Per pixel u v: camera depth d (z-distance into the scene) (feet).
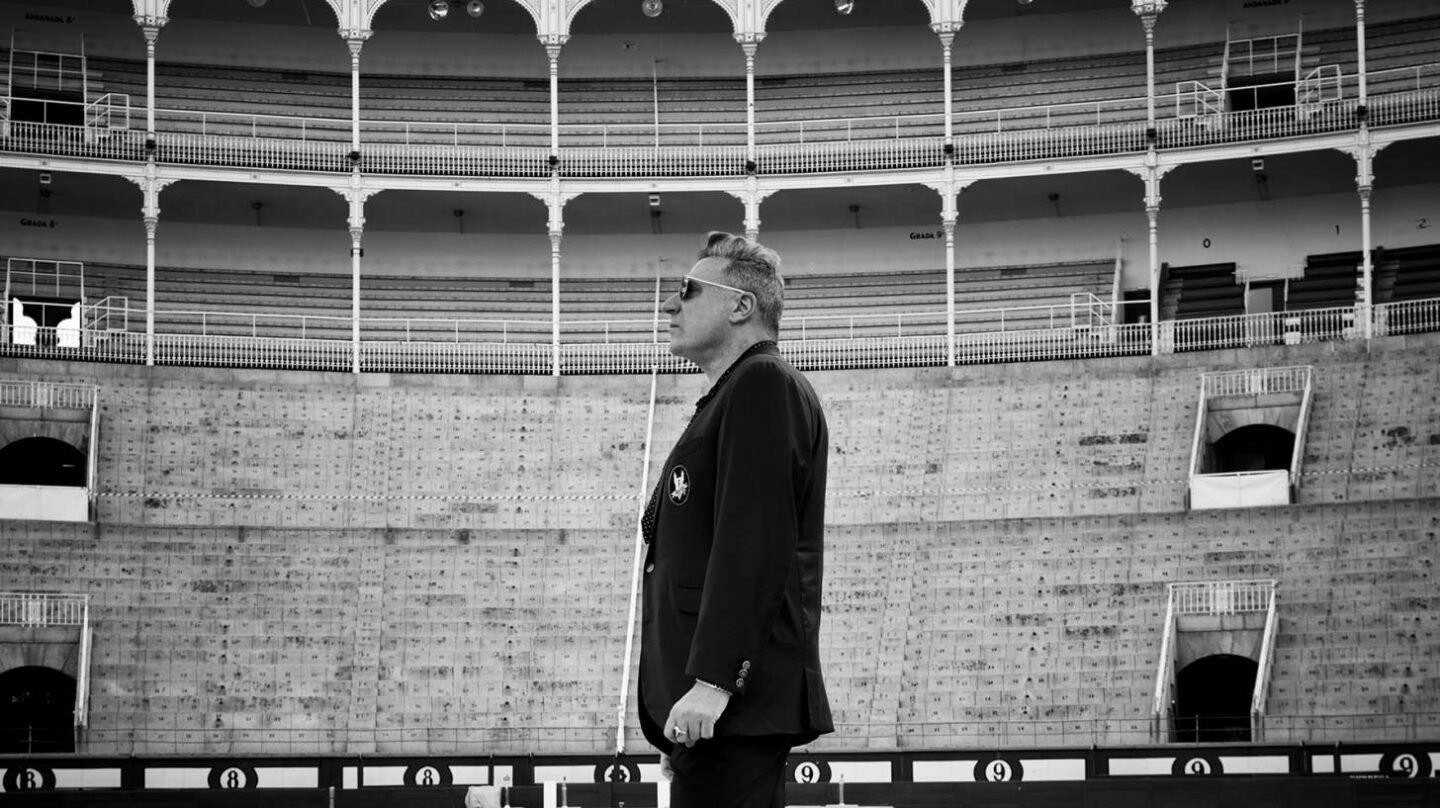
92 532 157.28
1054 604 153.48
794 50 214.69
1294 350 169.99
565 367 191.31
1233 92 203.21
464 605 158.40
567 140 209.97
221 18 208.64
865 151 195.00
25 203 198.90
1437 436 158.71
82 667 147.43
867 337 203.62
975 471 168.04
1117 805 123.03
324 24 211.00
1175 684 146.41
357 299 186.50
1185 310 198.08
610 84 214.28
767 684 19.69
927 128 207.10
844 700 149.07
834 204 205.98
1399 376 165.58
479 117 210.59
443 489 169.68
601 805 128.36
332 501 167.53
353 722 149.07
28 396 168.55
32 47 202.08
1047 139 192.03
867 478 168.96
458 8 209.67
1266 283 200.13
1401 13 200.23
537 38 209.56
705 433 20.81
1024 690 147.54
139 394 171.42
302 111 207.41
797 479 20.29
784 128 210.18
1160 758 130.41
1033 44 210.38
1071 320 193.67
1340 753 127.54
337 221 208.03
